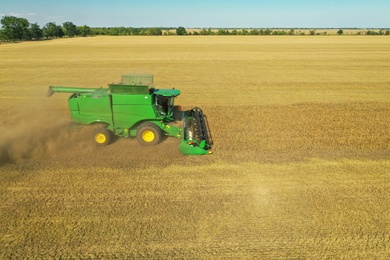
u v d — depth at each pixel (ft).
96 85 69.46
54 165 29.78
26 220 21.50
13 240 19.62
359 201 24.08
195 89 64.85
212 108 50.65
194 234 20.20
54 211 22.50
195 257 18.29
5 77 79.41
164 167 29.58
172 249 18.89
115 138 36.35
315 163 30.86
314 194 25.08
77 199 24.03
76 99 32.83
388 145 35.40
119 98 32.32
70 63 107.04
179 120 37.96
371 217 22.11
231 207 23.17
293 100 55.83
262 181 27.14
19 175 27.76
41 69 93.45
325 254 18.66
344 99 56.29
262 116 46.34
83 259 18.12
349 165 30.42
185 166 29.84
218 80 74.84
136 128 34.45
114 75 82.64
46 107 52.08
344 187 26.21
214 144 35.63
